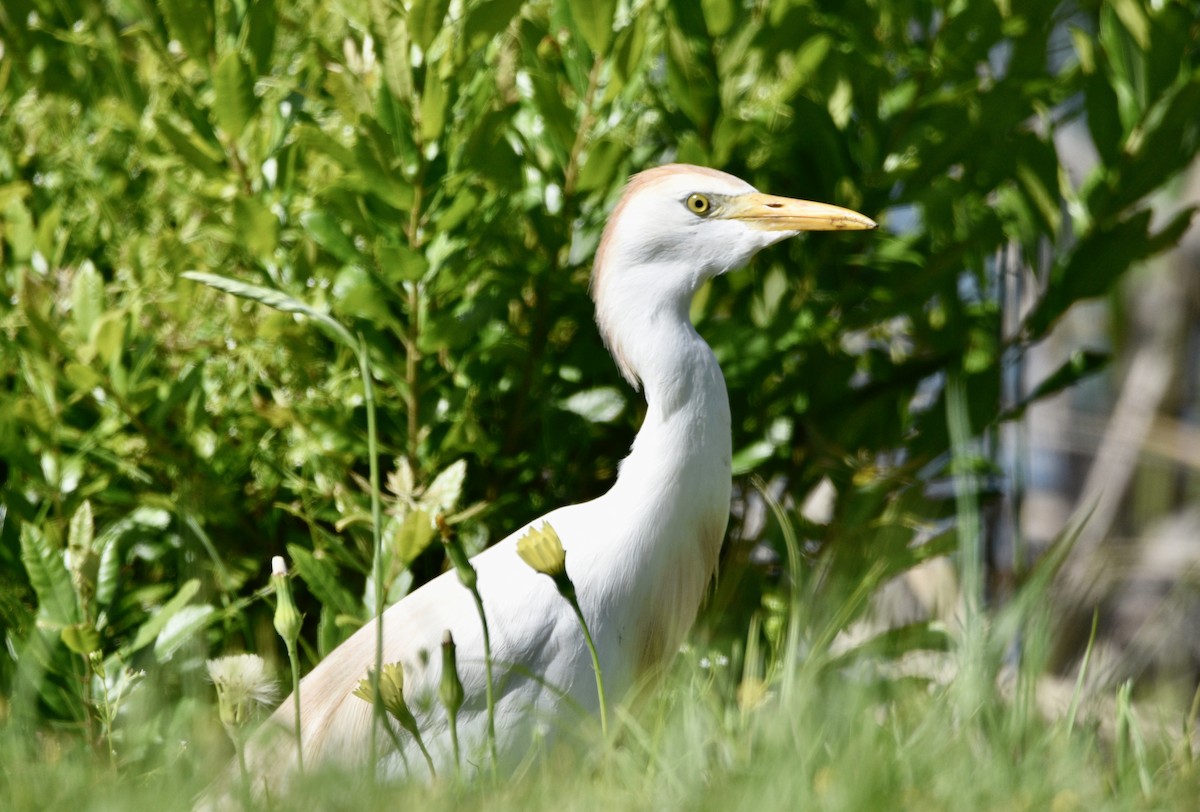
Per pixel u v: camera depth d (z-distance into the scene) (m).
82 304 9.80
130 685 8.84
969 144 10.43
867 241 10.78
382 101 9.14
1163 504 19.03
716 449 8.38
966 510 8.34
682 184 8.42
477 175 9.48
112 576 9.53
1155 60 10.20
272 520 10.62
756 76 10.62
